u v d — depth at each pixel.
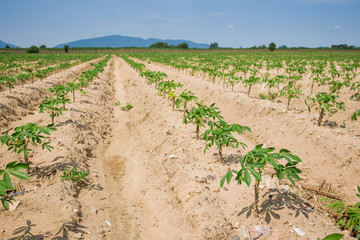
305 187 6.34
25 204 4.80
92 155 8.15
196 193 5.48
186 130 9.07
